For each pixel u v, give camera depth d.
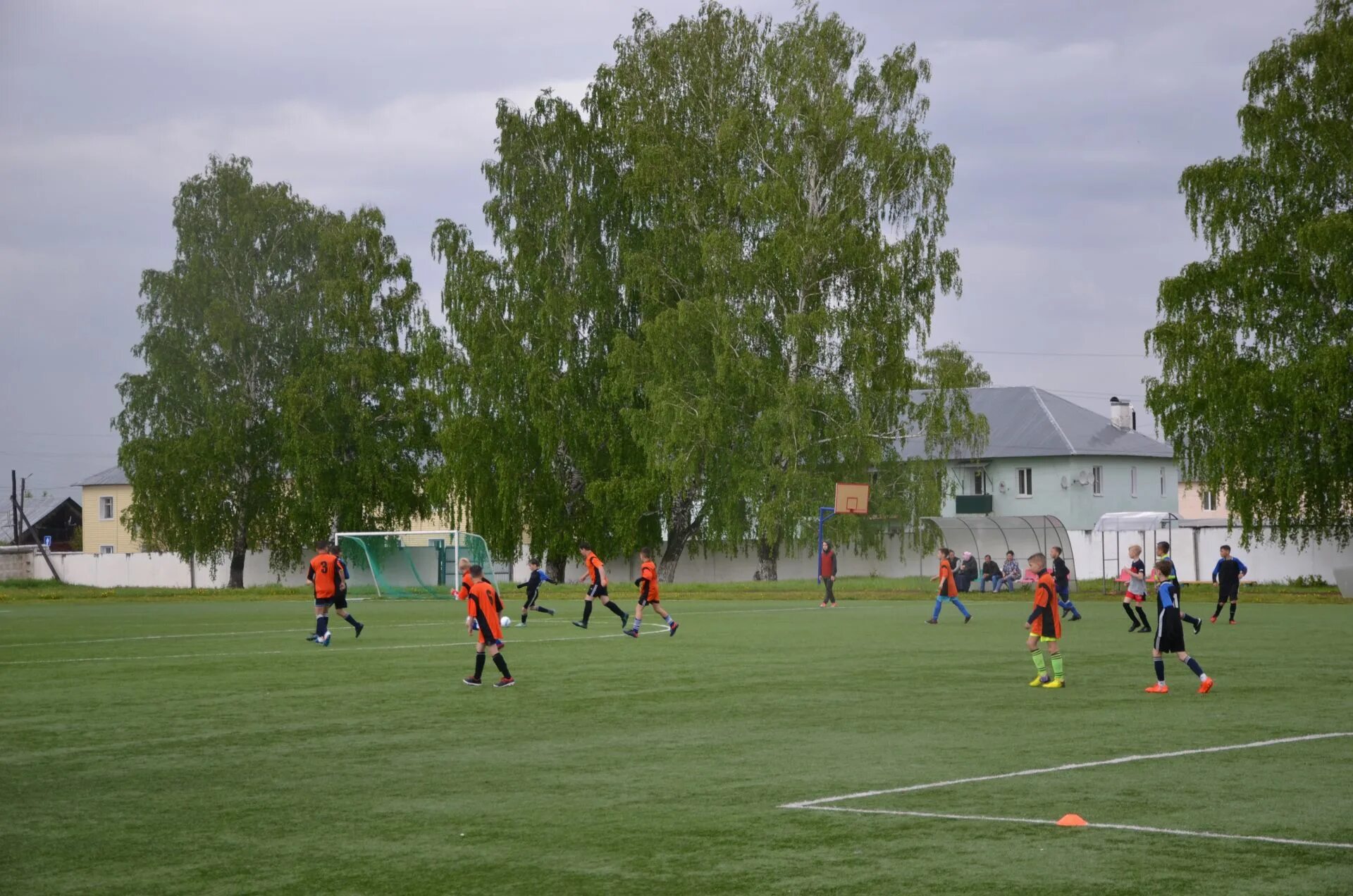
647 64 62.25
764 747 13.17
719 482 59.94
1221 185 51.78
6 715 16.39
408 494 71.69
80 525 116.88
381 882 7.98
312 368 70.38
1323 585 54.78
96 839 9.28
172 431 70.19
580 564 68.88
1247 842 8.71
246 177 72.69
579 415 62.50
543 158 64.50
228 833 9.45
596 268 63.12
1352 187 49.78
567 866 8.30
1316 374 46.88
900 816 9.68
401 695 18.31
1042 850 8.55
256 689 19.23
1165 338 51.31
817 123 57.62
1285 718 14.99
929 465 56.91
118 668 22.81
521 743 13.63
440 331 64.50
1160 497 83.88
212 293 71.06
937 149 57.50
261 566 78.31
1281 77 51.56
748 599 51.44
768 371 57.72
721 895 7.57
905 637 29.12
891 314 57.72
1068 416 82.62
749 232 61.50
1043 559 18.70
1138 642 27.36
